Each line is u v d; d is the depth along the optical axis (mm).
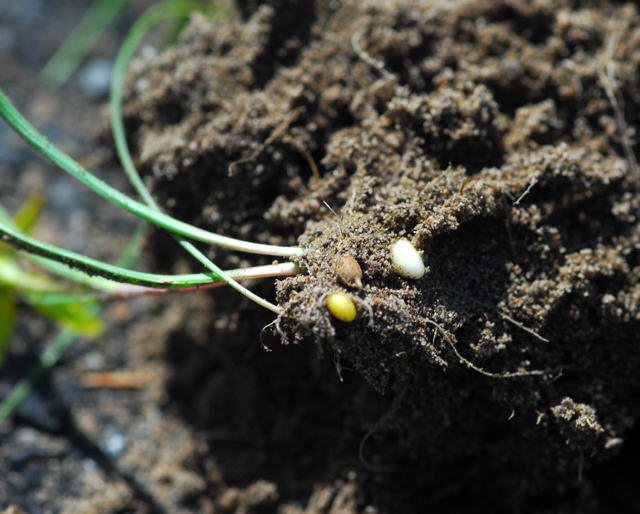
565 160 249
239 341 263
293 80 258
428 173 247
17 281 275
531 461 251
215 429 272
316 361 256
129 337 292
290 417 267
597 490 264
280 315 234
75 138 318
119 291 266
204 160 255
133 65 270
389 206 240
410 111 250
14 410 277
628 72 262
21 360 286
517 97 262
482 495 260
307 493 261
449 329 238
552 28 265
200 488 267
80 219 306
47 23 354
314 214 249
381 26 261
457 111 250
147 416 279
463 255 243
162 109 264
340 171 250
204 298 269
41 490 268
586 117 261
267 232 253
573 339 246
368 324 233
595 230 251
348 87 258
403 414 248
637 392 251
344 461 259
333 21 263
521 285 243
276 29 263
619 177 252
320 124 256
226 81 261
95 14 356
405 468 258
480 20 264
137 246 284
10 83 331
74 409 280
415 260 234
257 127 254
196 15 271
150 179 262
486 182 245
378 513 256
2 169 310
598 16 269
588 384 247
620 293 248
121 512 265
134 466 272
